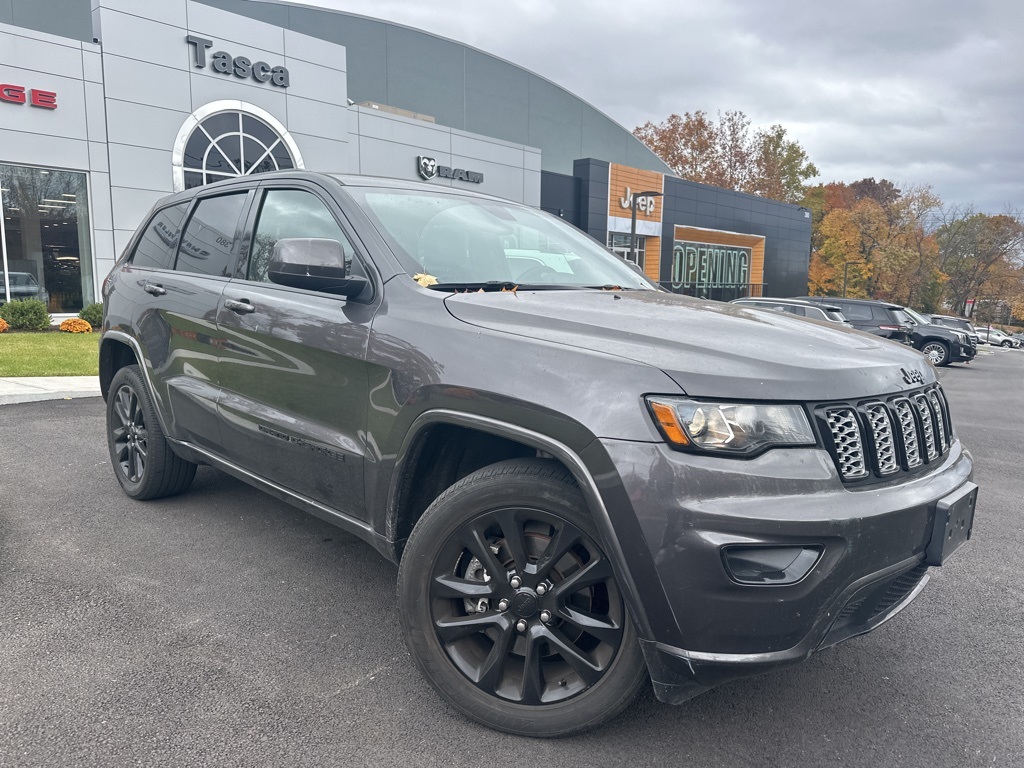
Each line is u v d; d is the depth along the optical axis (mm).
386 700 2357
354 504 2611
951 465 2324
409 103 31781
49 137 15070
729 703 2422
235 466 3277
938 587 3514
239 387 3133
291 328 2801
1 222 14656
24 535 3713
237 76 18125
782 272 48000
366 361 2463
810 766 2098
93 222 15922
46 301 15508
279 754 2059
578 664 2096
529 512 2100
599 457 1894
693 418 1852
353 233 2766
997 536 4371
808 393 1932
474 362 2174
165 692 2352
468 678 2234
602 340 2100
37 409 7195
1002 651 2855
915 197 69625
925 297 73875
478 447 2521
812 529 1807
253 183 3422
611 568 1995
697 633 1844
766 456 1866
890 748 2193
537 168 29078
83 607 2939
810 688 2537
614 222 34469
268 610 2967
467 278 2766
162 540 3682
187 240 3756
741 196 43062
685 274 40438
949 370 20922
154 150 16688
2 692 2318
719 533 1795
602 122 40844
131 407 4195
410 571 2268
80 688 2355
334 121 20516
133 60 16172
